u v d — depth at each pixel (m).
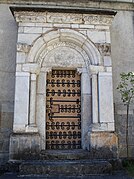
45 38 6.96
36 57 6.86
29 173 5.38
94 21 7.18
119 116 7.44
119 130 7.36
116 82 7.62
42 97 6.89
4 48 7.53
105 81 6.85
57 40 7.13
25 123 6.39
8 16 7.79
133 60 7.88
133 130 7.43
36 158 6.17
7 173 5.72
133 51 7.95
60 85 7.20
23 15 6.98
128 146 7.29
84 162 5.73
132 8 8.29
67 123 6.98
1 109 7.14
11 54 7.51
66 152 6.32
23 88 6.58
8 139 6.99
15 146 6.23
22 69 6.69
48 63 7.09
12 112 7.18
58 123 6.96
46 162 5.74
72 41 7.16
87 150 6.54
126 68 7.78
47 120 6.94
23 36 6.89
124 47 7.95
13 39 7.62
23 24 6.97
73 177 5.26
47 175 5.38
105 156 6.34
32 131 6.36
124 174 5.61
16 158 6.16
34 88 6.67
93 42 7.06
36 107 6.77
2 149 6.92
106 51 7.05
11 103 7.21
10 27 7.71
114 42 7.95
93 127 6.53
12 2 7.90
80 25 7.12
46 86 7.11
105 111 6.66
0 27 7.66
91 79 7.00
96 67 6.89
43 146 6.60
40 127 6.70
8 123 7.09
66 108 7.06
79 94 7.18
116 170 6.05
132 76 7.01
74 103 7.11
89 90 7.02
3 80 7.32
